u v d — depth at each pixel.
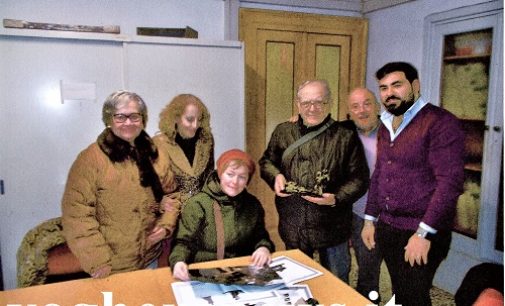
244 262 1.60
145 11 2.01
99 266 1.85
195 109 1.99
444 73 1.90
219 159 1.93
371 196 2.09
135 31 1.99
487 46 1.77
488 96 1.78
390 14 2.11
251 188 2.18
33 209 1.82
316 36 2.28
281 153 2.21
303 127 2.17
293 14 2.22
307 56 2.28
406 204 1.99
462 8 1.84
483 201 1.80
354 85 2.19
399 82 2.01
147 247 1.89
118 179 1.86
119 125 1.87
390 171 2.02
